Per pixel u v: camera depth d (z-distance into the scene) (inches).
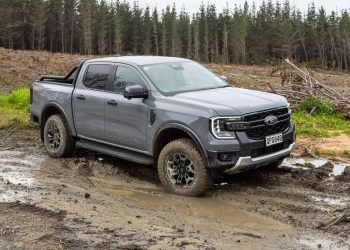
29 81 894.4
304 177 298.0
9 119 478.0
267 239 206.8
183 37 4776.1
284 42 4160.9
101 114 315.0
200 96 278.4
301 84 590.9
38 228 215.2
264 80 1144.8
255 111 261.4
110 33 4402.1
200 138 256.7
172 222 228.8
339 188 276.1
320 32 4394.7
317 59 4308.6
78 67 344.5
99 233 209.9
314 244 200.2
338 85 1187.9
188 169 267.4
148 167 331.3
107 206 249.8
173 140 275.9
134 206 252.8
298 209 244.5
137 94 283.6
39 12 3673.7
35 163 342.6
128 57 329.1
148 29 4493.1
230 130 254.4
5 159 353.1
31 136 436.8
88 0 4067.4
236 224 227.5
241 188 279.6
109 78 317.1
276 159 277.7
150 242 200.4
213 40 4813.0
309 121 478.3
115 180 305.0
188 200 262.7
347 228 215.9
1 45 3727.9
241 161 254.8
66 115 345.1
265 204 253.8
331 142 392.8
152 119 281.4
